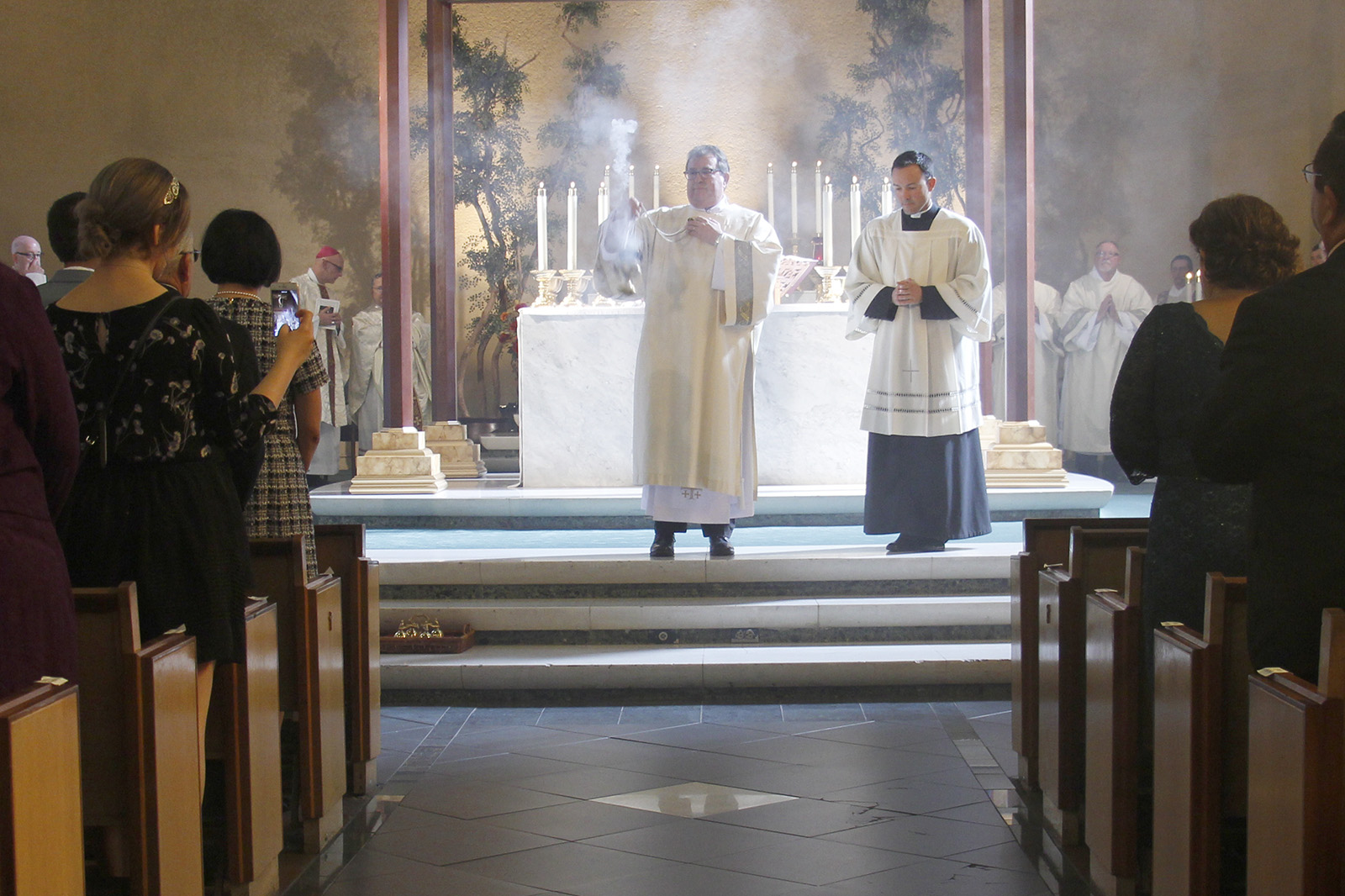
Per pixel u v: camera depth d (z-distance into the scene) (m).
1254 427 2.39
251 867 3.16
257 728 3.22
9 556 2.38
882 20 12.73
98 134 13.12
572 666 5.45
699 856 3.63
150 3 13.06
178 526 2.92
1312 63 12.06
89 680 2.58
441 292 9.29
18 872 2.01
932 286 6.20
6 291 2.44
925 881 3.42
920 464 6.24
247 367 3.09
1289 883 2.13
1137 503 8.95
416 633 5.80
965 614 5.80
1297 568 2.35
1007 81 7.84
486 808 4.09
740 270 6.04
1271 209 3.23
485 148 12.86
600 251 6.25
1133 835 3.18
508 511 7.45
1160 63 12.69
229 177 13.12
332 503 7.52
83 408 2.88
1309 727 2.04
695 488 6.13
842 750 4.69
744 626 5.81
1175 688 2.73
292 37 13.05
